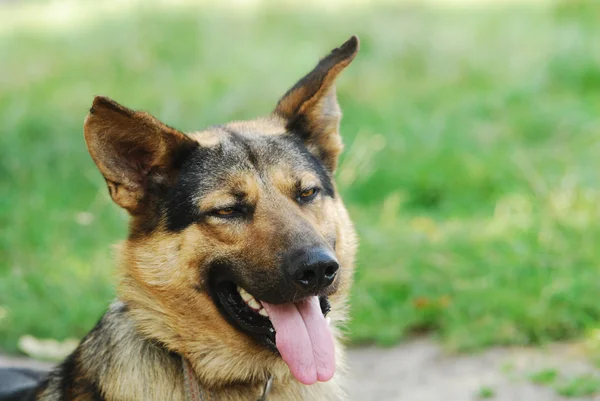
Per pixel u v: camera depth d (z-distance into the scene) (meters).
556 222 9.62
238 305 5.31
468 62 16.64
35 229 11.02
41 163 13.09
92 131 5.16
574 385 6.85
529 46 17.03
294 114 5.93
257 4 20.64
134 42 17.84
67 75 16.75
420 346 8.38
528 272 8.88
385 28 18.02
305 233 5.05
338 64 5.84
